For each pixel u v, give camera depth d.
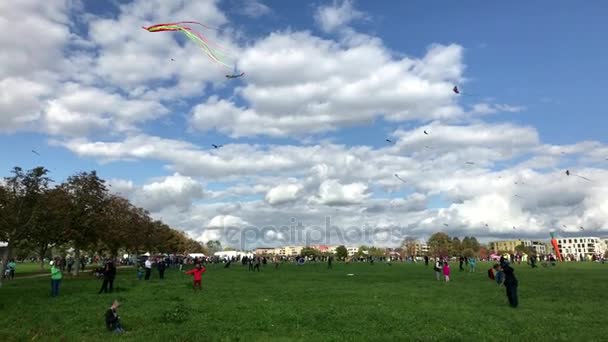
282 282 50.31
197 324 21.20
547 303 28.95
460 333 19.09
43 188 51.69
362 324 21.12
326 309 26.02
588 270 72.69
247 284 47.38
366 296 33.50
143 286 44.81
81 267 99.88
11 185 49.41
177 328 20.39
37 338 18.70
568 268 81.50
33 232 52.78
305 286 43.88
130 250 111.12
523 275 59.00
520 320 22.17
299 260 125.94
